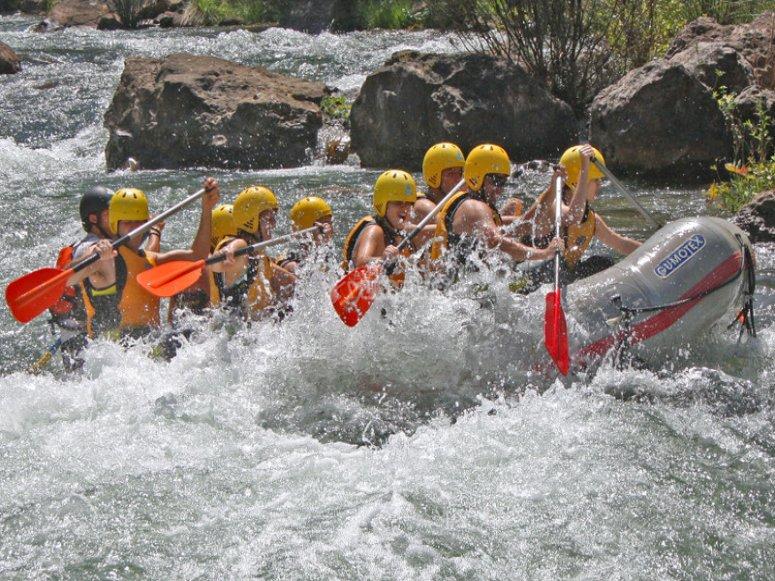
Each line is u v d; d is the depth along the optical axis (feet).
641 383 43.42
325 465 37.83
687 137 81.71
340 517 34.19
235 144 94.94
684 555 31.96
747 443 38.78
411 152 91.86
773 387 43.65
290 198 79.97
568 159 48.75
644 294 44.45
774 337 48.42
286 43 159.63
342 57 141.38
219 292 49.75
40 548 32.65
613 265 48.73
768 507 34.45
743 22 102.58
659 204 74.49
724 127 81.25
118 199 47.29
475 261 46.34
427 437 39.99
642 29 100.78
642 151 83.35
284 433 40.68
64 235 71.26
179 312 49.62
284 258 51.80
